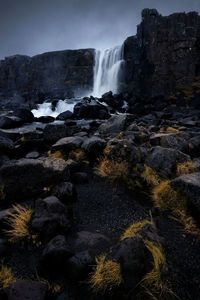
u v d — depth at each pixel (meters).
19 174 3.63
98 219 3.33
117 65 32.44
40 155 6.54
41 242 2.62
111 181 4.86
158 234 2.77
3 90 40.38
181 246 2.68
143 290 1.93
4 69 40.75
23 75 39.69
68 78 36.62
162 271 2.10
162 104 25.97
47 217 2.77
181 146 6.05
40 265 2.25
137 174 4.88
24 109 14.92
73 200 3.80
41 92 35.41
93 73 36.06
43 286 1.93
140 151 5.33
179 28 27.20
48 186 3.96
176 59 27.64
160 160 4.72
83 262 2.14
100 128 9.96
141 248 2.27
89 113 17.42
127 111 22.55
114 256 2.23
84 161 5.91
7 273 2.11
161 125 12.14
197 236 2.89
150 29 29.28
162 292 1.94
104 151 5.80
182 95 26.50
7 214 2.91
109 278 2.01
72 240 2.74
